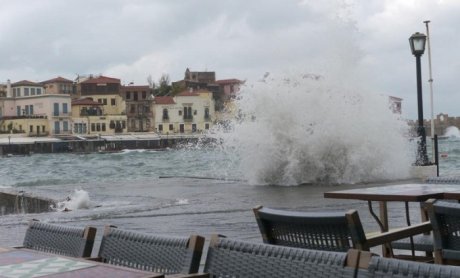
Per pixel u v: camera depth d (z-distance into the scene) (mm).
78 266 2604
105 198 14555
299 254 2465
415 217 9148
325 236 3154
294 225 3295
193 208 11633
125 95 127500
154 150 119938
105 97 126125
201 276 2502
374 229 8055
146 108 128000
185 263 2680
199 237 2697
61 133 119562
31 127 117375
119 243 3080
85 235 3180
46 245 3451
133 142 119688
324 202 11812
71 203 13008
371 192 4738
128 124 126938
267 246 2594
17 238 8656
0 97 125812
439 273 2037
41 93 132125
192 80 143875
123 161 69125
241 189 15930
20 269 2574
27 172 49062
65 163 69750
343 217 3020
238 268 2668
